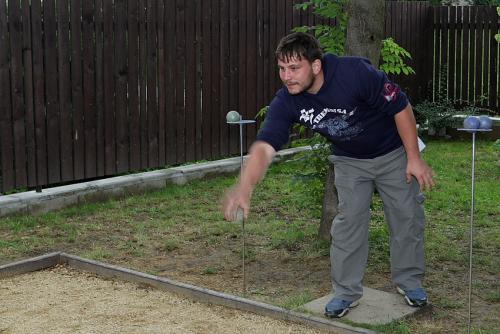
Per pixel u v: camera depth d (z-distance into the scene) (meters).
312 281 6.23
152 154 10.11
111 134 9.57
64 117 9.03
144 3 9.83
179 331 5.21
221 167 10.68
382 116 4.98
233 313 5.54
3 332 5.21
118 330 5.25
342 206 5.27
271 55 11.73
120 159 9.70
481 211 8.59
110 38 9.45
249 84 11.41
